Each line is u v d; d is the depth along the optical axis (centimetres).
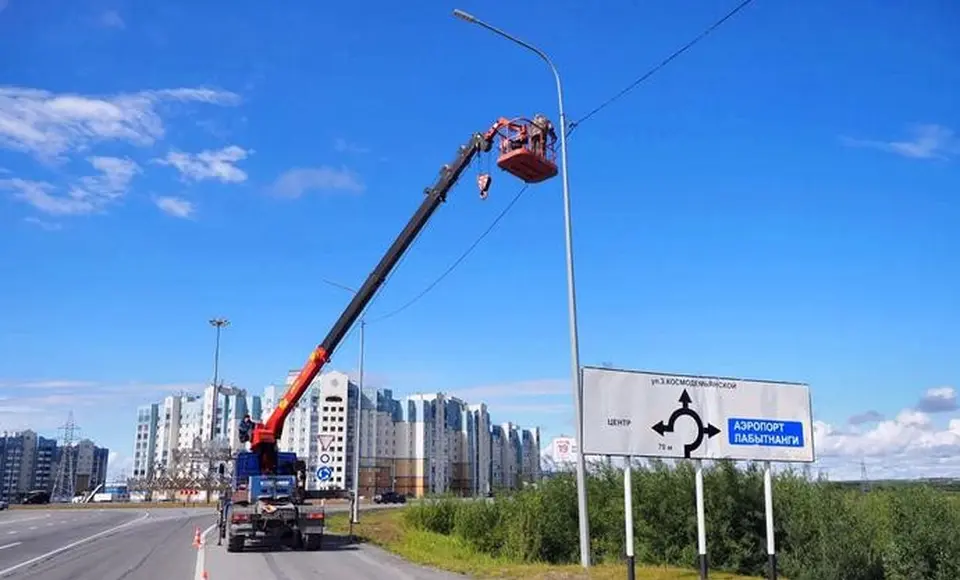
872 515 1953
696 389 1548
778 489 2075
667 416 1518
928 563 1719
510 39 1953
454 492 4653
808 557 1908
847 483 2120
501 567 1861
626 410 1494
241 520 2414
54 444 16300
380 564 1992
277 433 2652
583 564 1750
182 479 9338
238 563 2031
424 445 12181
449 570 1839
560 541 2423
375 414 11812
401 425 12244
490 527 2894
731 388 1577
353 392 9150
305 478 2725
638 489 2266
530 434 15288
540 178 2089
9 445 15562
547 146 2091
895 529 1800
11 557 2227
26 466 15762
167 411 11750
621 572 1688
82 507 7688
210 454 9019
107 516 5362
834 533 1878
